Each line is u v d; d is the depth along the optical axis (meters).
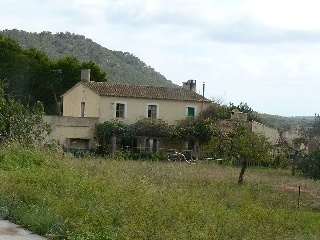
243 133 33.91
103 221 11.48
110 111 48.84
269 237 12.63
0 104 31.55
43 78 66.06
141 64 150.75
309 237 13.75
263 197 21.73
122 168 24.14
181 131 48.66
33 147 25.77
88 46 140.75
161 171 26.17
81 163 23.56
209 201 16.91
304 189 26.67
